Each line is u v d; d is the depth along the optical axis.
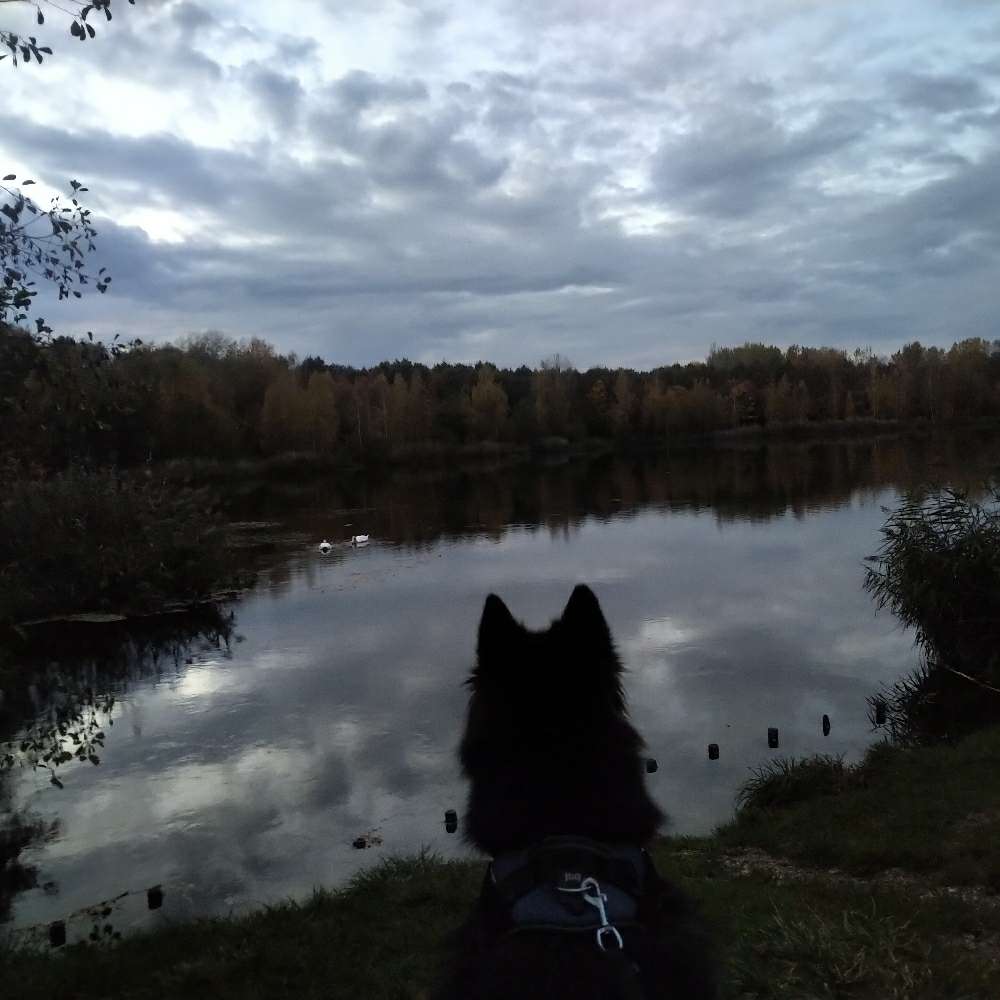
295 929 6.08
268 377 81.12
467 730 2.43
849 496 40.72
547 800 2.21
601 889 2.06
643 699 13.53
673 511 38.59
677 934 2.15
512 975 1.91
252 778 11.43
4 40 5.14
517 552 29.14
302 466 71.94
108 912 8.05
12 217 5.87
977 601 13.80
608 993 1.85
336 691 15.15
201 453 68.06
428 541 32.62
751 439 101.69
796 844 7.45
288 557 30.05
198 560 24.34
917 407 107.75
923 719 12.22
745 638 16.98
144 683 16.39
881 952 4.82
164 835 9.81
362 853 9.05
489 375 97.00
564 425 96.31
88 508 22.11
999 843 6.64
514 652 2.42
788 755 10.98
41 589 21.00
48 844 9.68
